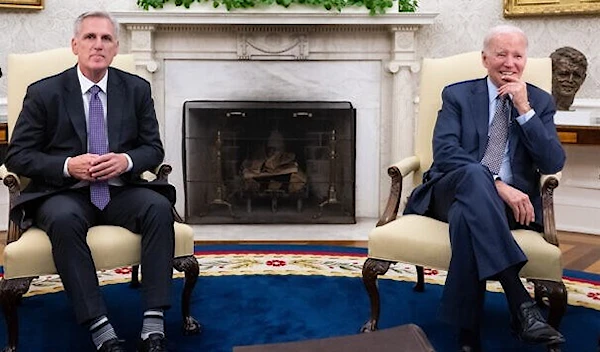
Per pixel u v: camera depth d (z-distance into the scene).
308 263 3.50
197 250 3.79
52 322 2.60
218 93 4.53
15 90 2.65
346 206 4.61
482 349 2.35
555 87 4.00
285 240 4.10
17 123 2.38
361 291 3.01
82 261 2.14
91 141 2.40
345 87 4.54
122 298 2.91
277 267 3.41
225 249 3.82
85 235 2.17
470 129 2.51
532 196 2.45
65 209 2.17
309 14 4.25
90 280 2.14
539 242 2.21
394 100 4.48
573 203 4.34
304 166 4.61
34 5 4.34
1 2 4.23
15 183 2.32
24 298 2.88
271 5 4.25
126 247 2.24
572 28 4.27
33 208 2.33
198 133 4.55
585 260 3.64
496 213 2.15
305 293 2.97
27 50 4.38
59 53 2.72
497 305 2.82
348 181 4.59
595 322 2.63
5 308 2.19
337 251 3.78
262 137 4.56
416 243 2.32
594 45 4.22
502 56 2.45
